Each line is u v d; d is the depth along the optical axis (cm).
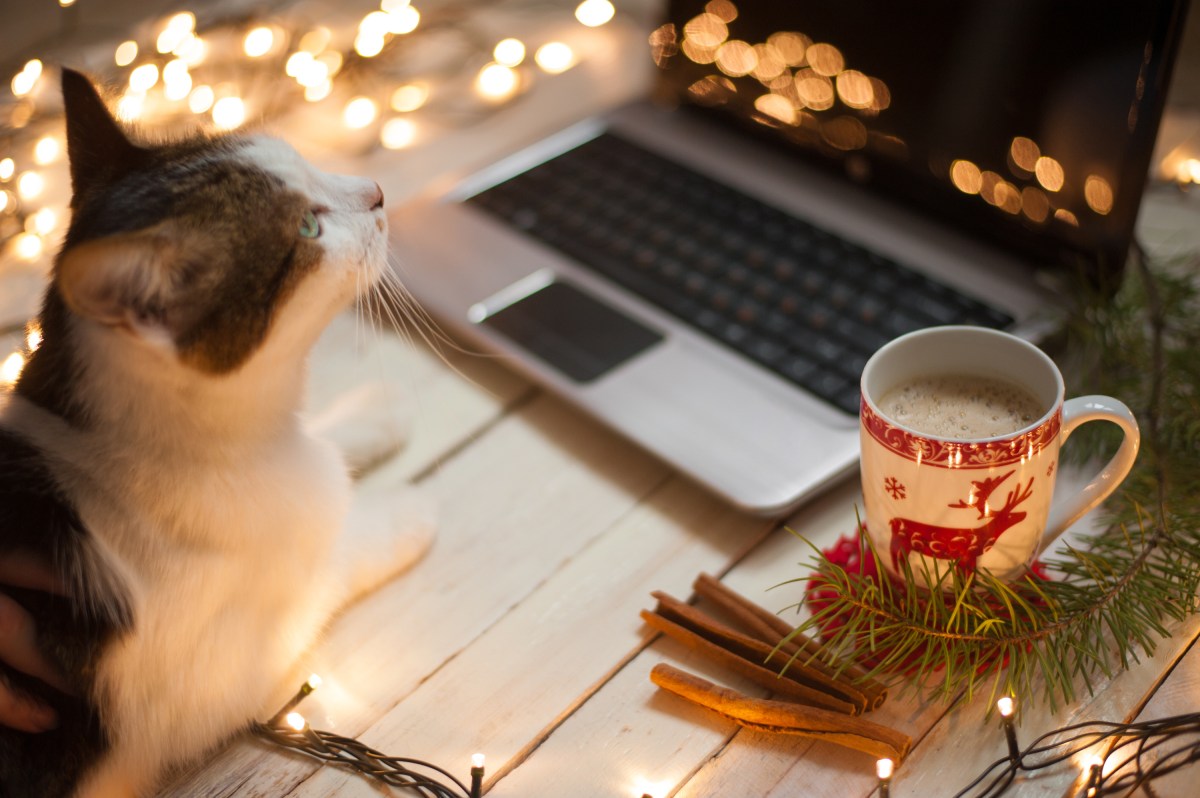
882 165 96
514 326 89
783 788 61
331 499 73
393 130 114
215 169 65
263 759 66
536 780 63
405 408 88
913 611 63
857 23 92
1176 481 72
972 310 86
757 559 75
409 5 123
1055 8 79
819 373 82
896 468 60
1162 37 74
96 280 55
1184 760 59
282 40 122
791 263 92
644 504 80
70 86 70
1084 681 65
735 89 104
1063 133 82
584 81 120
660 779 63
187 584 65
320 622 72
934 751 62
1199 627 67
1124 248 81
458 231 99
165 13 125
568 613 73
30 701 62
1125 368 82
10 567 62
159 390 63
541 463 84
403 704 68
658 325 88
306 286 66
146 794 67
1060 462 79
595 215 99
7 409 68
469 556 77
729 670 68
